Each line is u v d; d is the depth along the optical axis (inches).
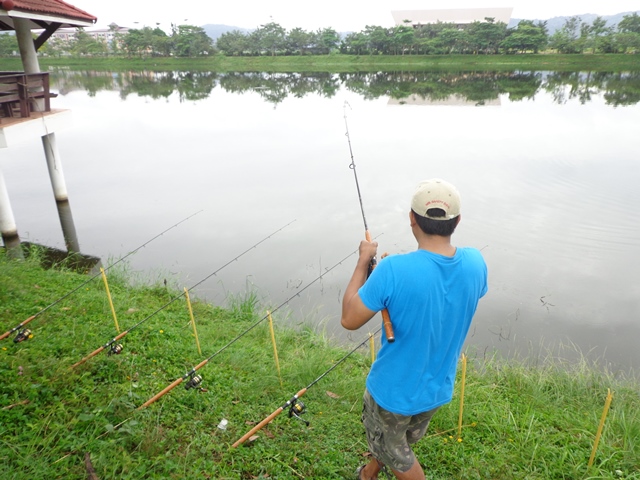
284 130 903.7
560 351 241.1
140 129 922.7
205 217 456.4
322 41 3139.8
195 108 1206.9
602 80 1829.5
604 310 282.4
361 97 1443.2
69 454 111.3
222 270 343.0
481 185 534.6
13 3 324.2
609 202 471.5
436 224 72.0
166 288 290.8
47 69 2861.7
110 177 597.0
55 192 482.9
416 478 87.7
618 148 695.7
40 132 386.9
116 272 313.7
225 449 120.7
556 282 316.5
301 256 365.7
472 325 267.4
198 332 216.4
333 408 150.7
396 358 78.0
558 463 122.8
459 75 2212.1
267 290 310.7
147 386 149.9
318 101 1352.1
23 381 139.6
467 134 826.2
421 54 2935.5
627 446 132.3
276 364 167.3
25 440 116.6
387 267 73.1
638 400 176.9
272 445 123.6
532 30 2682.1
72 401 133.7
